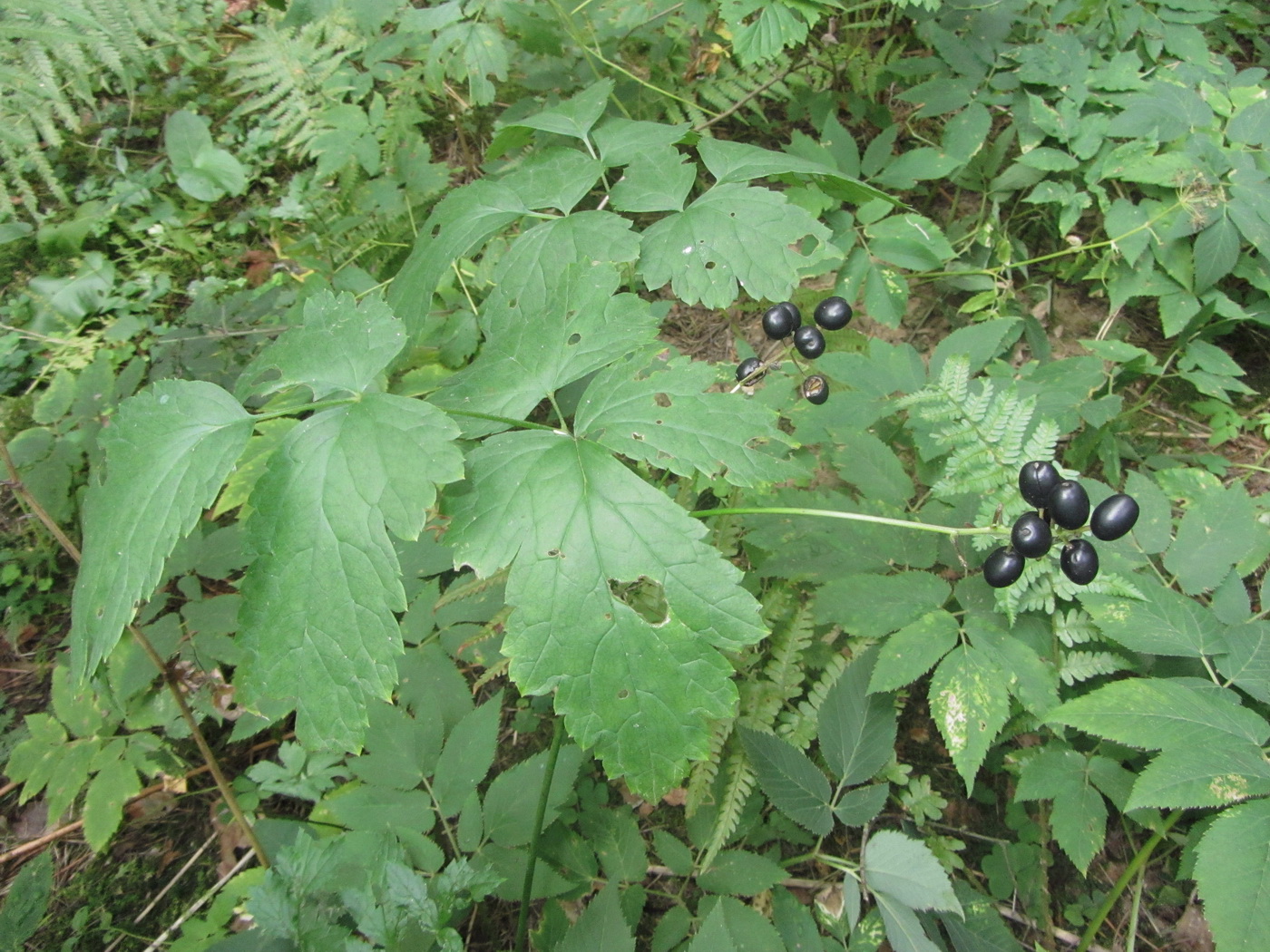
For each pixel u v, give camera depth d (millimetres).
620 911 1617
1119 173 2660
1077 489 1346
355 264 2992
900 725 2277
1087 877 2039
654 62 3242
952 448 2168
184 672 2174
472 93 2514
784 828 2031
